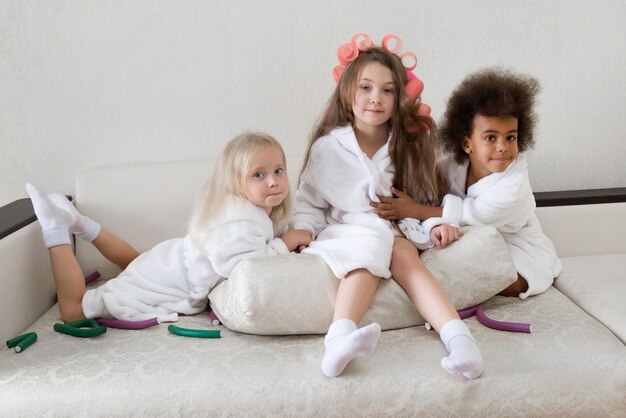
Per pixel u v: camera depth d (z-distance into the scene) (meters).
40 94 1.92
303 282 1.39
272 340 1.39
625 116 2.03
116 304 1.52
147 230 1.81
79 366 1.26
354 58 1.61
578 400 1.24
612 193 1.96
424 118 1.63
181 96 1.94
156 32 1.91
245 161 1.51
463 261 1.49
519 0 1.95
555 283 1.73
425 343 1.35
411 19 1.94
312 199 1.70
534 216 1.77
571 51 1.98
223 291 1.46
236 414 1.19
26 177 1.96
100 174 1.84
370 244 1.45
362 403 1.20
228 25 1.91
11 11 1.87
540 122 2.02
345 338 1.21
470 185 1.70
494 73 1.64
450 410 1.21
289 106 1.97
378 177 1.61
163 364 1.26
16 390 1.20
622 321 1.42
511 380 1.23
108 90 1.93
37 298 1.64
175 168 1.85
